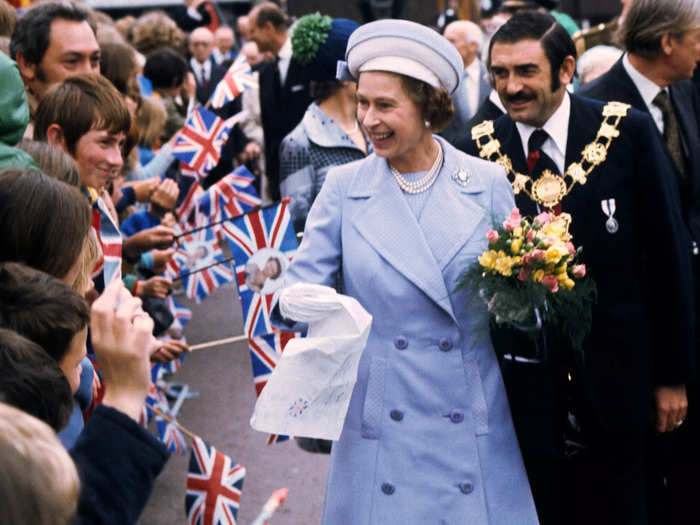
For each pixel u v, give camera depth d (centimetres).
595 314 304
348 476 268
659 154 312
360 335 238
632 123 311
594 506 313
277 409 235
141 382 174
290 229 366
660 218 308
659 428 324
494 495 266
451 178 274
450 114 268
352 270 269
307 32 391
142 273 389
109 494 155
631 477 312
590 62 483
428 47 255
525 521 270
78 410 206
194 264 412
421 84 260
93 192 312
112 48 513
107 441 158
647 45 352
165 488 468
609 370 303
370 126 262
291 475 480
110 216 319
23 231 207
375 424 266
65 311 177
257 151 841
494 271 254
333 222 273
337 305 241
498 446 268
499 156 319
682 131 369
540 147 314
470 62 655
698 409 357
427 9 1338
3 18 491
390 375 265
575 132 311
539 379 270
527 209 314
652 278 313
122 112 328
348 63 268
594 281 280
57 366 162
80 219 214
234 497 327
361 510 265
